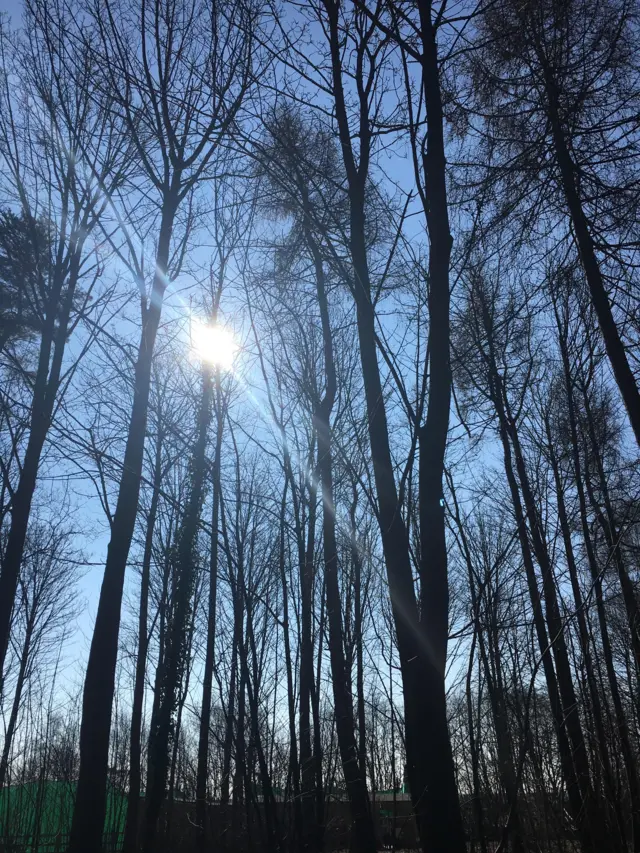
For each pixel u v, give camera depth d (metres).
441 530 4.22
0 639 8.65
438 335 4.61
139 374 8.00
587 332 7.54
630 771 5.75
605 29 6.88
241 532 5.26
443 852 3.61
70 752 13.44
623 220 7.06
